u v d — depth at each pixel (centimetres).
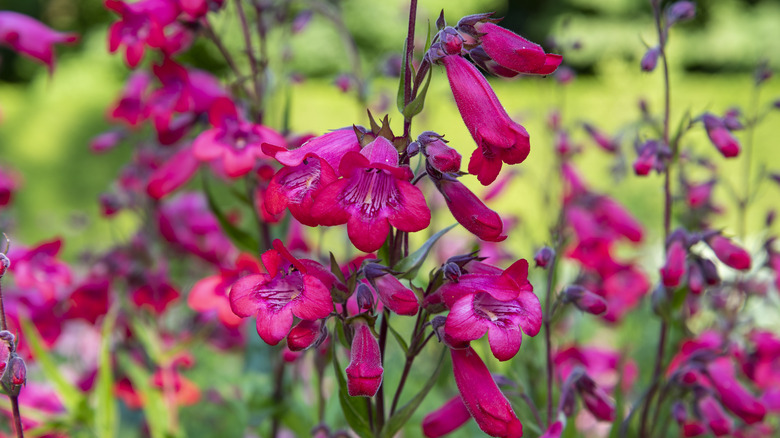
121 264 78
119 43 69
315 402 73
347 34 93
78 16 395
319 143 53
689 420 71
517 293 52
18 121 312
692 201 78
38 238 200
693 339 69
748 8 409
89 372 81
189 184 110
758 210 162
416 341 55
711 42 400
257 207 73
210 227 84
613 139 90
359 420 56
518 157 52
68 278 74
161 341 79
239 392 82
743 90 296
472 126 52
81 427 70
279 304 52
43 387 75
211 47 302
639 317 101
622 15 391
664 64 67
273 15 81
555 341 79
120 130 93
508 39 53
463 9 349
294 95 286
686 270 67
